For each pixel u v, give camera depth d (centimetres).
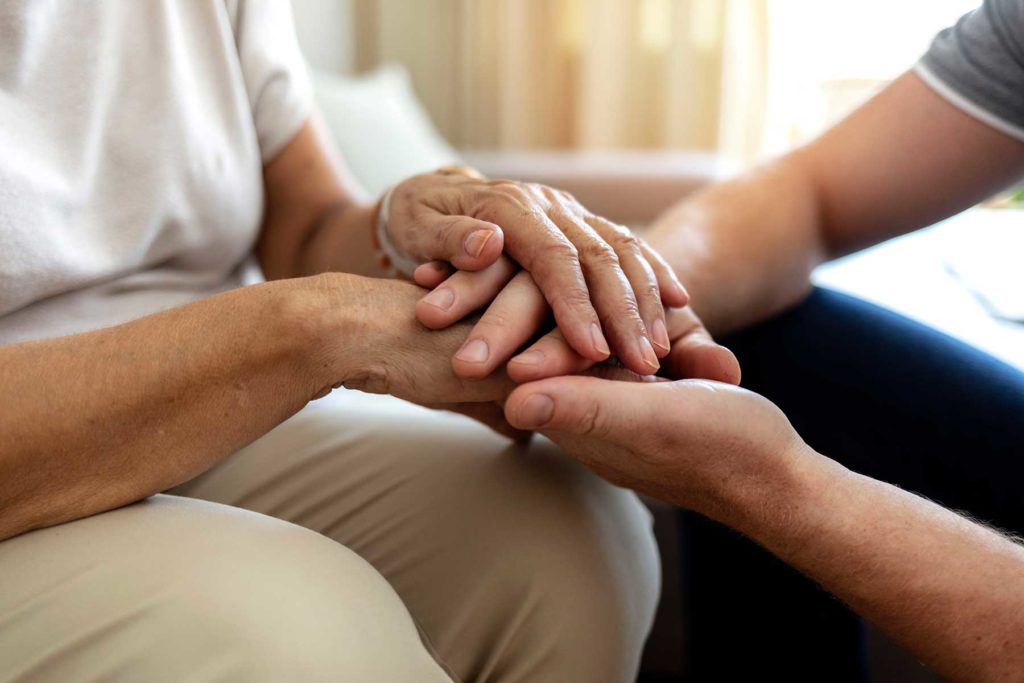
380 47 282
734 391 69
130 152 79
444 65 286
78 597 61
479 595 74
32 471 64
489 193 77
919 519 69
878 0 259
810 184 98
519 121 280
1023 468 81
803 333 96
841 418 92
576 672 72
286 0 92
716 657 97
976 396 86
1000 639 67
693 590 98
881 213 97
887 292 117
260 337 67
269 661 60
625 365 71
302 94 92
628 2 269
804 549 69
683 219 96
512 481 78
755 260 93
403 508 78
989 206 195
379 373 70
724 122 266
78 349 66
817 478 69
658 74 275
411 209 81
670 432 66
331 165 96
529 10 273
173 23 81
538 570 74
